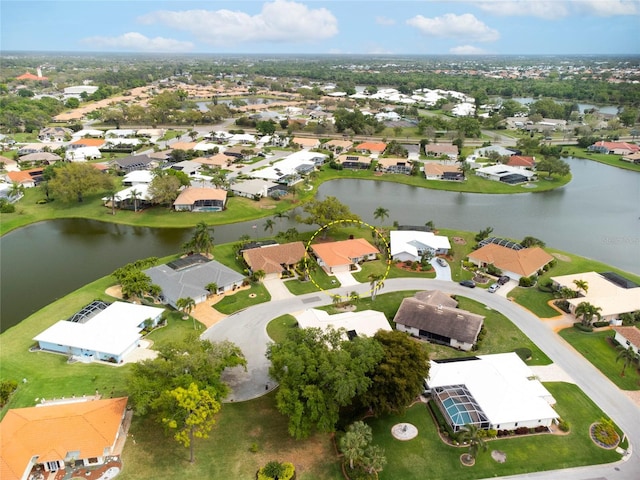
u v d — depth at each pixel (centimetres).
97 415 6562
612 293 10388
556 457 6475
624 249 14138
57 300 10450
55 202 17062
